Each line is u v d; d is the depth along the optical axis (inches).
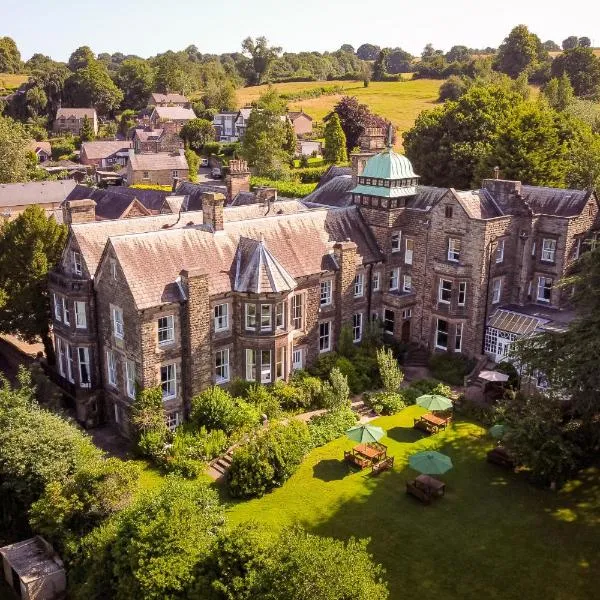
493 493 1491.1
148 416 1679.4
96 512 1269.7
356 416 1829.5
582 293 1494.8
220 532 1143.6
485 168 3132.4
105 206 3595.0
